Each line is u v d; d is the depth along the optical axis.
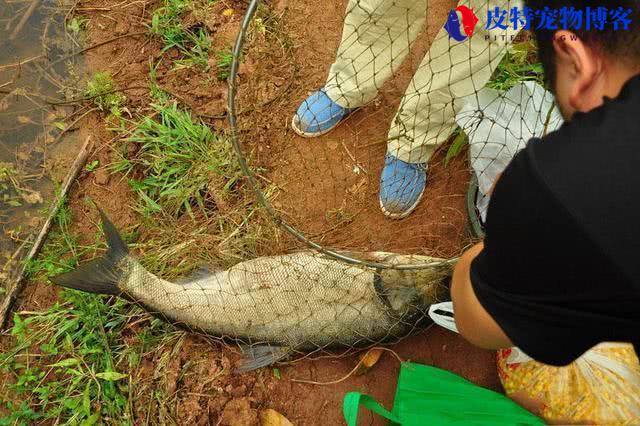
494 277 1.20
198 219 2.98
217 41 3.26
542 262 1.07
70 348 2.77
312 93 3.11
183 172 3.05
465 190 2.92
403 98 2.63
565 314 1.10
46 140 3.21
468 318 1.54
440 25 3.01
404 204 2.87
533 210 1.03
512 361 2.45
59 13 3.43
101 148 3.16
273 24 3.23
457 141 2.83
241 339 2.74
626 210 0.97
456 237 2.87
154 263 2.87
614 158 0.98
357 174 2.99
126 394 2.72
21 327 2.82
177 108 3.18
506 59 2.98
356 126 3.05
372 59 2.56
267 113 3.10
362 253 2.69
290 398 2.71
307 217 2.95
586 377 2.32
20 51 3.39
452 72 2.30
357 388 2.72
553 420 2.40
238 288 2.73
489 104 2.52
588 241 0.99
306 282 2.69
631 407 2.28
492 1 2.03
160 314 2.71
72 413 2.70
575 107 1.20
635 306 1.03
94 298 2.84
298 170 3.02
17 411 2.68
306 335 2.71
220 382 2.70
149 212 2.99
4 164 3.17
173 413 2.65
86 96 3.23
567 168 1.00
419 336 2.76
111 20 3.40
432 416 2.36
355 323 2.68
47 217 3.04
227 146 3.02
